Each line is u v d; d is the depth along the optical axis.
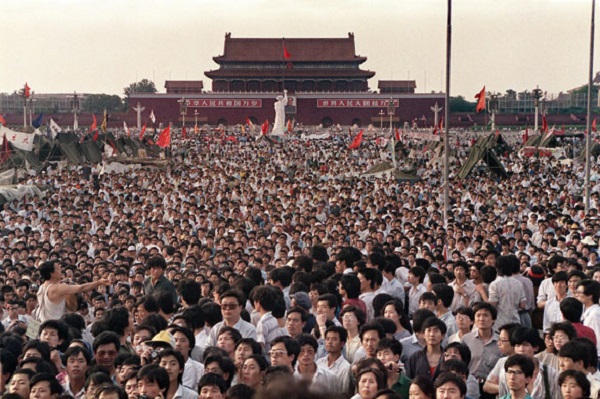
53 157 74.56
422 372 14.97
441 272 24.25
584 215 42.62
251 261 28.58
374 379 12.26
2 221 41.75
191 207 44.66
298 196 51.84
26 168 69.00
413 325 15.73
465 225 34.22
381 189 53.00
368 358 13.28
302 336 14.18
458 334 16.45
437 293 18.09
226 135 150.62
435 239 32.22
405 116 197.25
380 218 38.34
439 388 12.05
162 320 16.78
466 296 20.61
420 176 66.88
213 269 24.67
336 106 196.62
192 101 197.25
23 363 14.12
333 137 142.12
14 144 71.06
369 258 21.19
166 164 76.12
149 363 13.84
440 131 120.12
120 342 15.91
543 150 89.44
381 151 97.25
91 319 21.92
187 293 19.22
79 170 71.25
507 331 15.02
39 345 14.91
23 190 52.69
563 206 47.50
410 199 47.16
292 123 184.62
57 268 18.73
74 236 36.84
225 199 48.78
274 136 149.50
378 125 196.38
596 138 127.75
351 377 13.85
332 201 48.78
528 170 72.06
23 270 26.86
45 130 113.94
